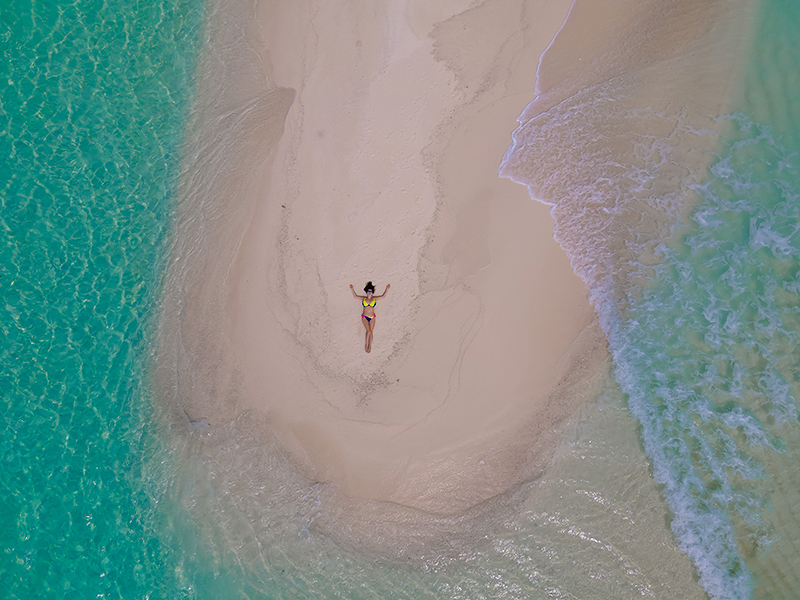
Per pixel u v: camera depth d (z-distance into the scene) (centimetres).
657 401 1034
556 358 1058
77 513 1017
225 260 1130
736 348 1030
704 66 1118
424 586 996
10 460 1022
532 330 1065
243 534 1031
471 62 1129
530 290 1073
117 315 1116
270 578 1011
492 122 1117
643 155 1109
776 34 1106
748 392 1012
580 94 1127
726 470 993
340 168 1113
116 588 996
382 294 1062
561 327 1065
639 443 1023
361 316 1080
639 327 1062
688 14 1137
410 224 1094
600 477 1015
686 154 1099
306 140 1129
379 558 1012
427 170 1102
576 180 1103
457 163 1105
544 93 1127
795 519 957
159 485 1052
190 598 1002
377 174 1106
